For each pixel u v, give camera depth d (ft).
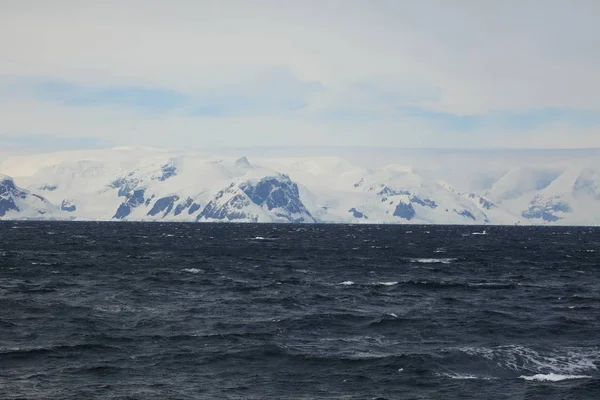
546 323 241.14
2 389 152.46
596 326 236.43
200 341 203.62
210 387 157.69
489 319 249.14
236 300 295.28
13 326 222.48
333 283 374.02
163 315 251.39
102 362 177.37
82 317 241.76
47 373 166.30
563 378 167.12
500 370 174.19
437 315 258.78
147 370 170.81
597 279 426.10
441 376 167.53
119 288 337.93
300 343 204.13
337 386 159.74
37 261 503.20
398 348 199.11
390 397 151.64
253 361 180.45
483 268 501.15
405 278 417.08
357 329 227.81
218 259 563.48
